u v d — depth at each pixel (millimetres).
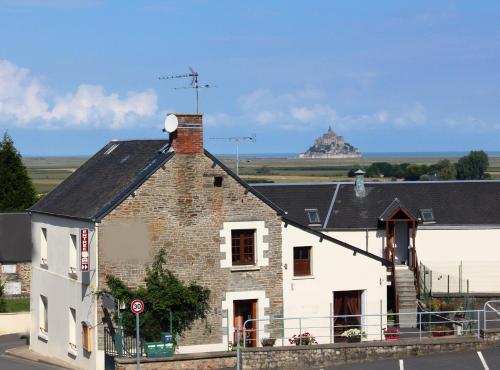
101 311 37188
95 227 37156
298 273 41031
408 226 55094
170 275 38062
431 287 52375
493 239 56219
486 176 151750
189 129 38531
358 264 41906
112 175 41125
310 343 39344
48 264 43125
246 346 39062
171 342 36500
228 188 39219
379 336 41688
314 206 56688
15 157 80625
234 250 39719
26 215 71000
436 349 36719
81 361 38781
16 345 47906
